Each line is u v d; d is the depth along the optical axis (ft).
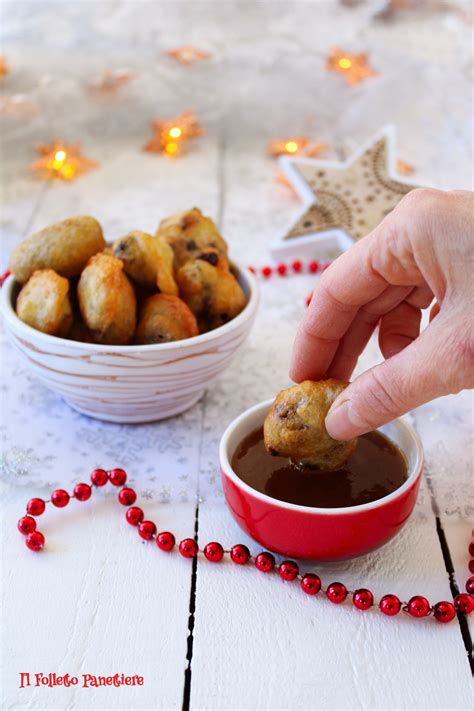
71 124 3.06
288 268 2.37
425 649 1.45
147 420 1.85
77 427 1.85
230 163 2.93
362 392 1.43
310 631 1.47
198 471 1.75
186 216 2.00
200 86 3.26
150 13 3.64
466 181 2.71
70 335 1.79
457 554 1.59
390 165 2.54
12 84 3.18
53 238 1.82
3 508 1.68
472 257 1.37
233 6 3.69
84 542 1.61
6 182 2.77
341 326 1.61
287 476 1.58
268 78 3.31
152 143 2.98
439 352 1.38
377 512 1.48
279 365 2.03
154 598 1.52
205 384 1.81
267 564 1.54
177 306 1.77
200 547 1.60
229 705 1.38
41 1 3.67
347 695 1.39
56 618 1.49
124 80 3.21
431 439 1.82
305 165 2.55
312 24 3.67
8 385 1.96
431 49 3.54
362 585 1.54
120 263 1.77
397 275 1.50
